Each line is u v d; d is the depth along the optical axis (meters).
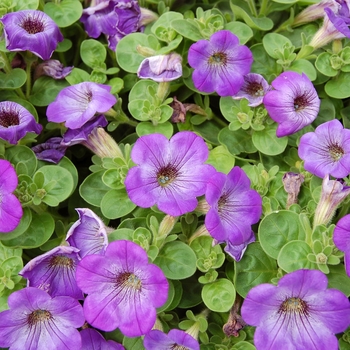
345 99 0.56
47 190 0.47
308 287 0.39
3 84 0.53
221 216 0.43
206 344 0.45
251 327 0.46
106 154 0.49
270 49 0.54
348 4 0.53
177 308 0.48
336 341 0.40
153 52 0.52
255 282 0.45
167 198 0.42
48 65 0.54
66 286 0.43
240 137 0.51
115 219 0.50
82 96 0.50
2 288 0.44
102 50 0.56
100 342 0.44
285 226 0.45
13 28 0.50
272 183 0.49
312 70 0.53
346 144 0.45
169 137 0.50
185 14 0.57
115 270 0.40
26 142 0.50
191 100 0.55
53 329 0.42
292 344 0.40
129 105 0.51
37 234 0.47
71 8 0.56
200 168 0.43
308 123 0.48
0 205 0.43
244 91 0.51
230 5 0.57
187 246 0.45
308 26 0.57
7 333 0.41
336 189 0.43
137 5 0.55
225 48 0.49
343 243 0.41
